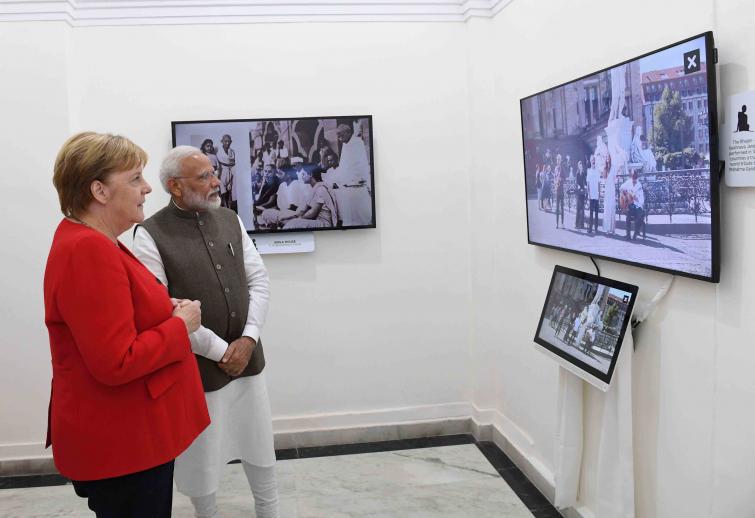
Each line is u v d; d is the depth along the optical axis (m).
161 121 3.57
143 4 3.51
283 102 3.65
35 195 3.42
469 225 3.84
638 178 2.06
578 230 2.52
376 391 3.85
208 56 3.58
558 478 2.62
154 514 1.69
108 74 3.53
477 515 2.88
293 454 3.67
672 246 1.91
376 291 3.80
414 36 3.72
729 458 1.78
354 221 3.70
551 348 2.60
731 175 1.71
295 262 3.74
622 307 2.15
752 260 1.67
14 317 3.45
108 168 1.62
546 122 2.75
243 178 3.60
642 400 2.20
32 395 3.50
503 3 3.40
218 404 2.38
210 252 2.41
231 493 3.21
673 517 2.05
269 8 3.60
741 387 1.73
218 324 2.40
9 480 3.44
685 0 1.89
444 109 3.77
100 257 1.53
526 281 3.25
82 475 1.58
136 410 1.61
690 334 1.94
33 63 3.38
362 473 3.38
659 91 1.92
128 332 1.56
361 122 3.65
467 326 3.89
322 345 3.79
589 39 2.48
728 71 1.71
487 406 3.82
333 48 3.67
